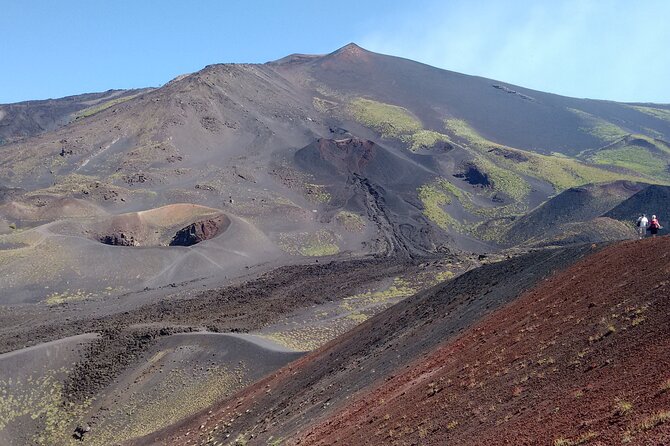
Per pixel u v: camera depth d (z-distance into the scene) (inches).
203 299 4005.9
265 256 5241.1
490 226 6742.1
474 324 1347.2
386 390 1221.7
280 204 6545.3
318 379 1779.0
